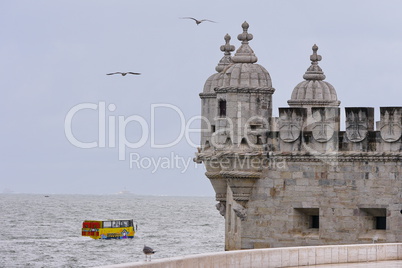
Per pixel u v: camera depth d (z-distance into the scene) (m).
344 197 59.75
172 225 188.88
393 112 58.41
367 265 49.16
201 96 71.38
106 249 121.19
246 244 62.38
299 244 60.78
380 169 58.88
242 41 63.28
